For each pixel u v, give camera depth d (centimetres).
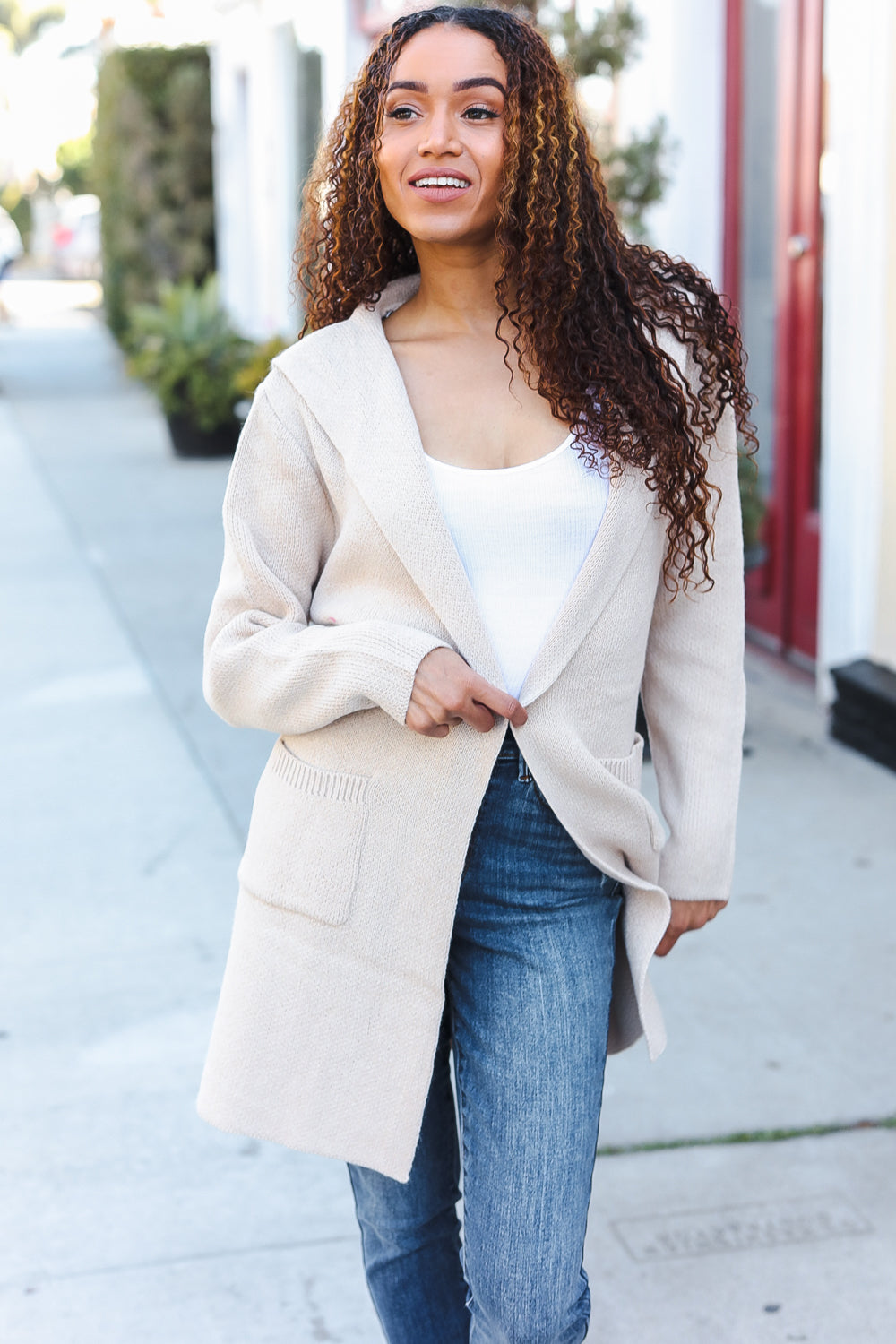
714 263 570
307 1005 154
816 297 504
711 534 159
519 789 151
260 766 449
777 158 524
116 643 582
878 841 384
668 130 558
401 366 154
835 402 460
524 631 148
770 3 523
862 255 438
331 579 156
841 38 440
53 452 1059
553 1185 147
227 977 160
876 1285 220
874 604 453
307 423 151
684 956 325
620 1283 221
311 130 1066
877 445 444
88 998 310
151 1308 218
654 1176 247
